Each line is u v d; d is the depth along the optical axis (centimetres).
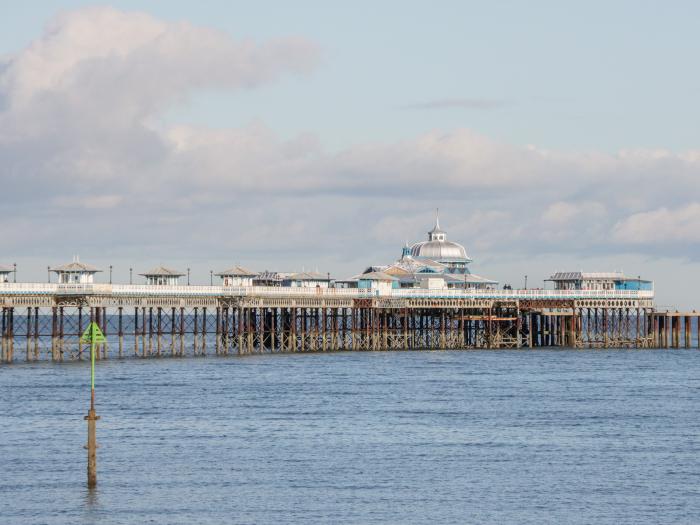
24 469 14775
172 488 13862
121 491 13700
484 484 14162
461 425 18438
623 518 12750
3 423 18225
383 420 18912
